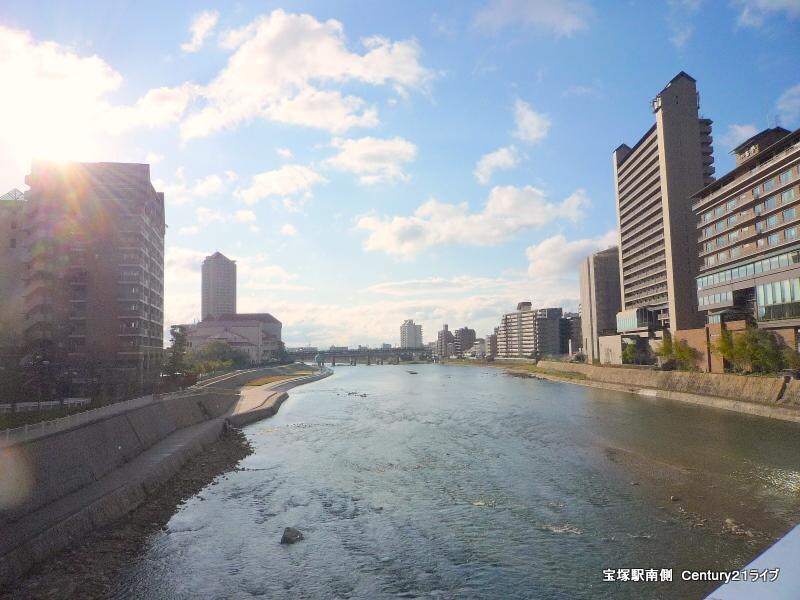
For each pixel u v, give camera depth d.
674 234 114.56
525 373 174.75
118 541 26.06
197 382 90.06
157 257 99.94
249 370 144.00
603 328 164.12
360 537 26.92
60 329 80.75
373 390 120.69
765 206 78.44
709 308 91.50
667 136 116.94
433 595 20.84
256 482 37.94
